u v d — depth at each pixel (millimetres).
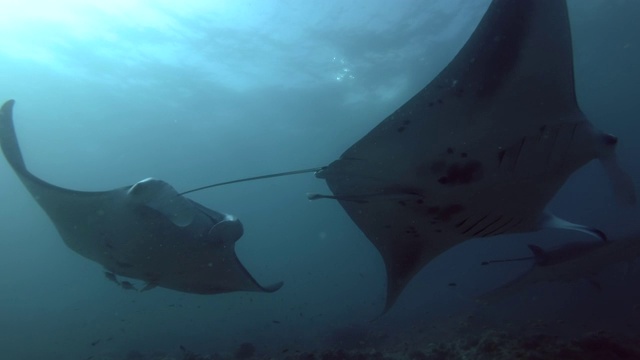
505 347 5371
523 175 2885
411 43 16203
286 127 24781
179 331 19234
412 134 2762
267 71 18031
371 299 27750
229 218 4168
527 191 3016
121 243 3959
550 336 5367
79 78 18359
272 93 20109
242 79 18703
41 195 3729
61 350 16000
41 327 23547
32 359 14867
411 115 2727
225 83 19031
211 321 22500
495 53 2531
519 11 2434
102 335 18875
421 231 3410
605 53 21906
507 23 2467
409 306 22391
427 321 15195
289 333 15984
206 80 18703
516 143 2762
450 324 12656
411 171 2861
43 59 16719
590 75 25375
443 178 2852
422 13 14547
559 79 2602
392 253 3729
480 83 2596
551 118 2727
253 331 17375
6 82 18500
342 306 26234
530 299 16406
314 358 6969
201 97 20312
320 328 16484
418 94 2678
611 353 4883
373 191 3014
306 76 18516
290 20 14609
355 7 14031
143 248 3982
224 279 4676
